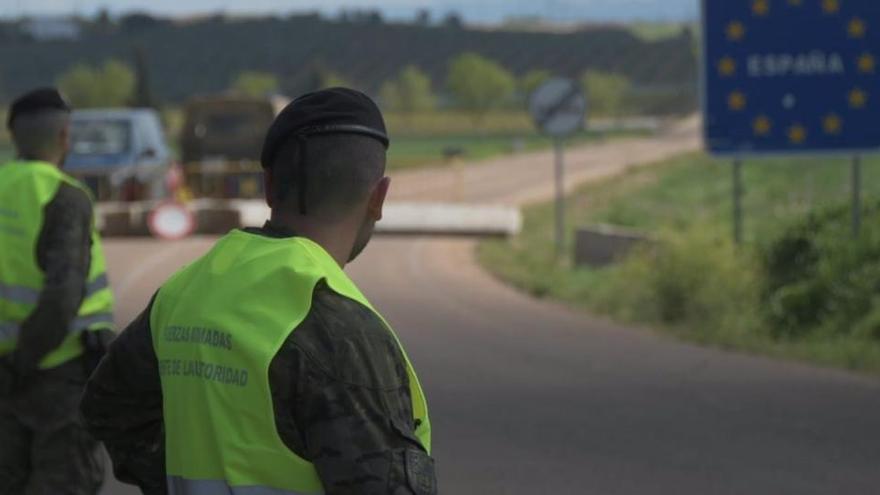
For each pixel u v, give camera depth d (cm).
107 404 475
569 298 2812
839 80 2588
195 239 4319
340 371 414
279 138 441
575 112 3641
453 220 4528
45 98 826
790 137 2617
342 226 445
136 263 3562
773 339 2267
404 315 2577
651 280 2523
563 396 1748
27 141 817
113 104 19425
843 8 2580
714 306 2381
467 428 1560
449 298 2862
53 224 790
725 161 8800
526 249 4012
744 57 2625
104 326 827
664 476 1335
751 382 1853
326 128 438
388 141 452
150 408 473
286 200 446
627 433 1530
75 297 775
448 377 1895
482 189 7469
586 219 5303
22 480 818
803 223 2712
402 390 423
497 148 13775
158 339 454
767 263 2645
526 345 2192
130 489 1288
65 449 812
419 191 7288
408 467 412
